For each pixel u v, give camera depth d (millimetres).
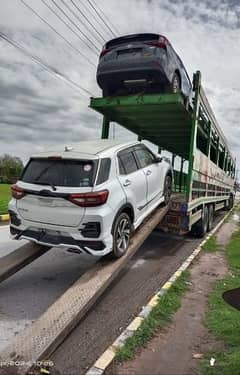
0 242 8320
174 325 4070
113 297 5035
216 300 4930
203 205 9992
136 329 3879
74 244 4773
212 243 9570
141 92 7754
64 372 3064
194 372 3102
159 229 8086
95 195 4715
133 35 7340
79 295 4184
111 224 4977
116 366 3162
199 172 8867
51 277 5875
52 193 4797
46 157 5195
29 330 3471
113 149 5574
